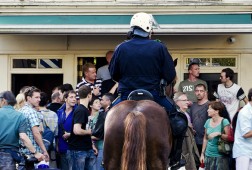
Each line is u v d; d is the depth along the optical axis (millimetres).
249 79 16203
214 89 16297
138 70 8969
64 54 16516
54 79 17250
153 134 8016
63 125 13312
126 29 15078
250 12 15062
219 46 16219
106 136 8109
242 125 12758
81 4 15125
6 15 15312
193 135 13508
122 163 7703
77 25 15164
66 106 13461
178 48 16266
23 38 16547
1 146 11188
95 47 16406
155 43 9016
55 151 13641
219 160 13250
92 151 13336
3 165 11133
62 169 13484
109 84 15367
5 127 11188
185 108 13188
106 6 15156
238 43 16188
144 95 8656
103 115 9430
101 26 15078
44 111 13336
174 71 9078
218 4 15008
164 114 8266
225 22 15047
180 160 9258
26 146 11273
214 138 13258
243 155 12773
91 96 13883
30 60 16625
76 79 16516
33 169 11695
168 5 15070
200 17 15094
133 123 7754
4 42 16531
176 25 14984
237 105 14914
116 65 9070
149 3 15125
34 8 15242
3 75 16594
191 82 15195
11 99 11336
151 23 9188
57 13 15242
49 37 16531
